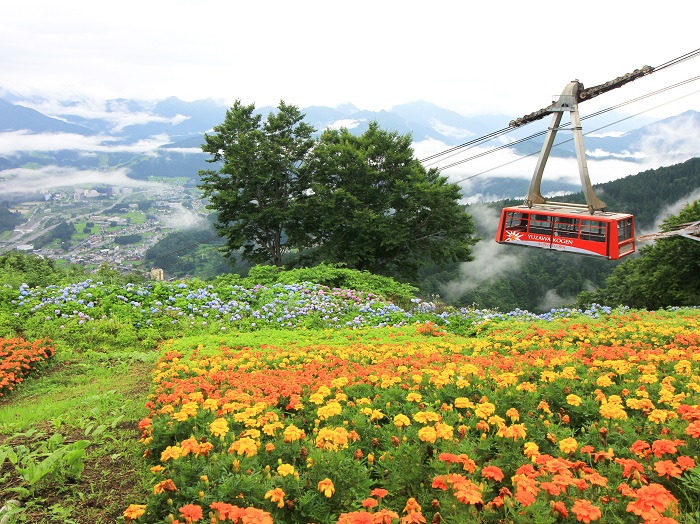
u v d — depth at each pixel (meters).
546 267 108.06
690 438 5.56
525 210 23.88
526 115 26.14
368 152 31.61
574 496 4.57
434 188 30.64
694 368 8.35
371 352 11.52
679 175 144.25
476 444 5.72
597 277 104.62
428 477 5.18
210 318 18.34
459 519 4.27
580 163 23.55
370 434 6.12
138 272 35.84
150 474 6.18
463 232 33.31
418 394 6.94
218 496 4.67
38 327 15.93
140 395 10.02
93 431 7.95
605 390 7.52
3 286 18.14
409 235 32.50
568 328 14.25
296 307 19.62
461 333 17.30
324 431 5.49
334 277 24.30
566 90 24.64
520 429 5.48
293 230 33.19
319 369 9.72
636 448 5.21
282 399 7.60
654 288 40.03
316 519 4.66
